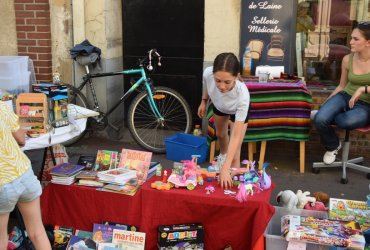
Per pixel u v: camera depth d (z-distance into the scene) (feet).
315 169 16.22
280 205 11.66
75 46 18.16
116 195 10.43
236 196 9.81
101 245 10.29
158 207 10.28
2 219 8.63
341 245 9.24
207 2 17.60
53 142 10.66
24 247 10.62
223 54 10.10
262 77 15.97
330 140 15.76
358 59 15.35
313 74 18.08
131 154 11.31
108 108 19.11
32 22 18.98
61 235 10.91
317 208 11.04
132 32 19.98
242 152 18.06
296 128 15.79
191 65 19.63
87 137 19.63
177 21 19.43
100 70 18.81
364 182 15.62
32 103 10.55
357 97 14.73
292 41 17.34
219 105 11.49
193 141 17.15
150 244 10.44
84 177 10.69
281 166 16.90
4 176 8.22
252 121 15.66
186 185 10.36
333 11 17.51
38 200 9.02
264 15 17.28
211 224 10.28
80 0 18.35
